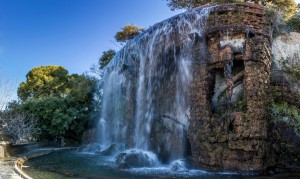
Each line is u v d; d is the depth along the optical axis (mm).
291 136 11266
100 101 26484
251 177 9531
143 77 17281
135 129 17234
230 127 10953
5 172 8984
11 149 15109
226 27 11727
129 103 18250
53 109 24406
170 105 14820
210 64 11992
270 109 11281
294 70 12469
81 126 25219
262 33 11836
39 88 37375
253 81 11148
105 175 9750
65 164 12422
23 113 22281
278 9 14312
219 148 10852
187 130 12633
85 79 27297
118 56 20969
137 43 17953
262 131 10773
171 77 15172
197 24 12875
